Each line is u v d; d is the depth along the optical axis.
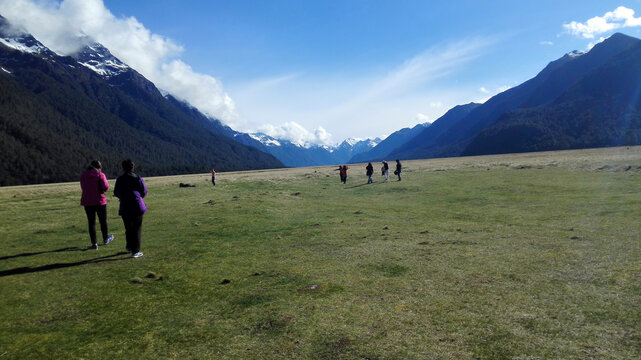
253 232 13.23
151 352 4.68
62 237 12.80
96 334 5.23
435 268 7.75
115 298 6.63
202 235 12.80
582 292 5.94
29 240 12.22
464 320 5.16
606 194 19.48
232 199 24.75
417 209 18.95
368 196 27.23
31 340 5.07
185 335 5.13
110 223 16.14
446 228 12.81
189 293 6.85
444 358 4.18
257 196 26.67
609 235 10.11
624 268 6.98
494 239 10.45
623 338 4.42
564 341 4.43
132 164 9.80
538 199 19.67
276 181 42.94
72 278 7.82
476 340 4.58
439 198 23.39
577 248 8.78
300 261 8.91
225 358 4.47
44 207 22.72
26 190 37.00
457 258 8.48
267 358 4.42
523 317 5.16
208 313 5.88
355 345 4.59
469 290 6.33
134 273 8.15
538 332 4.69
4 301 6.53
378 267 8.06
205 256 9.71
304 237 12.09
